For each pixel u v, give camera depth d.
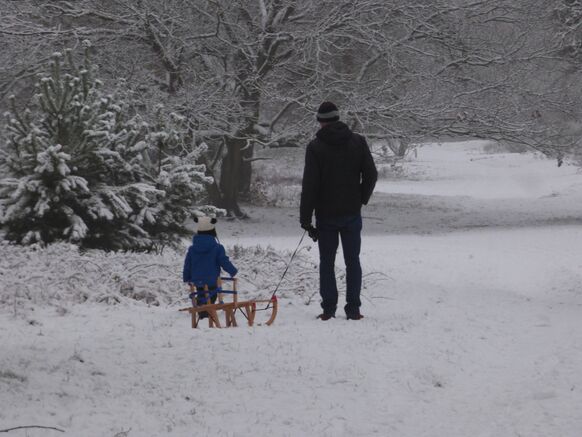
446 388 6.09
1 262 11.53
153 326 8.48
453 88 35.59
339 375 6.31
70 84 14.89
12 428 4.49
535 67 35.91
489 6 35.34
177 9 32.06
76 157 14.62
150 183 15.66
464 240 25.83
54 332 8.02
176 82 33.06
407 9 34.06
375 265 17.23
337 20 32.69
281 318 9.62
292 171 57.66
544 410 5.40
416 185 60.69
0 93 31.94
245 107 33.72
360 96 33.25
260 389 5.81
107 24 33.50
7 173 14.68
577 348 7.53
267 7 34.16
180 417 4.99
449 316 9.65
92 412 5.00
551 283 14.88
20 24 31.02
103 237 14.80
